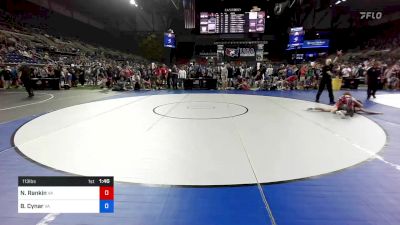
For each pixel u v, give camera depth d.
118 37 42.59
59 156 4.61
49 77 18.03
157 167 4.09
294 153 4.70
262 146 5.10
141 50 38.91
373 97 12.65
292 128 6.57
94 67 23.28
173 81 18.17
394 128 6.61
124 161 4.35
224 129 6.46
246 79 18.97
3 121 7.70
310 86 17.58
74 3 36.75
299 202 3.06
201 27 28.45
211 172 3.89
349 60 33.84
